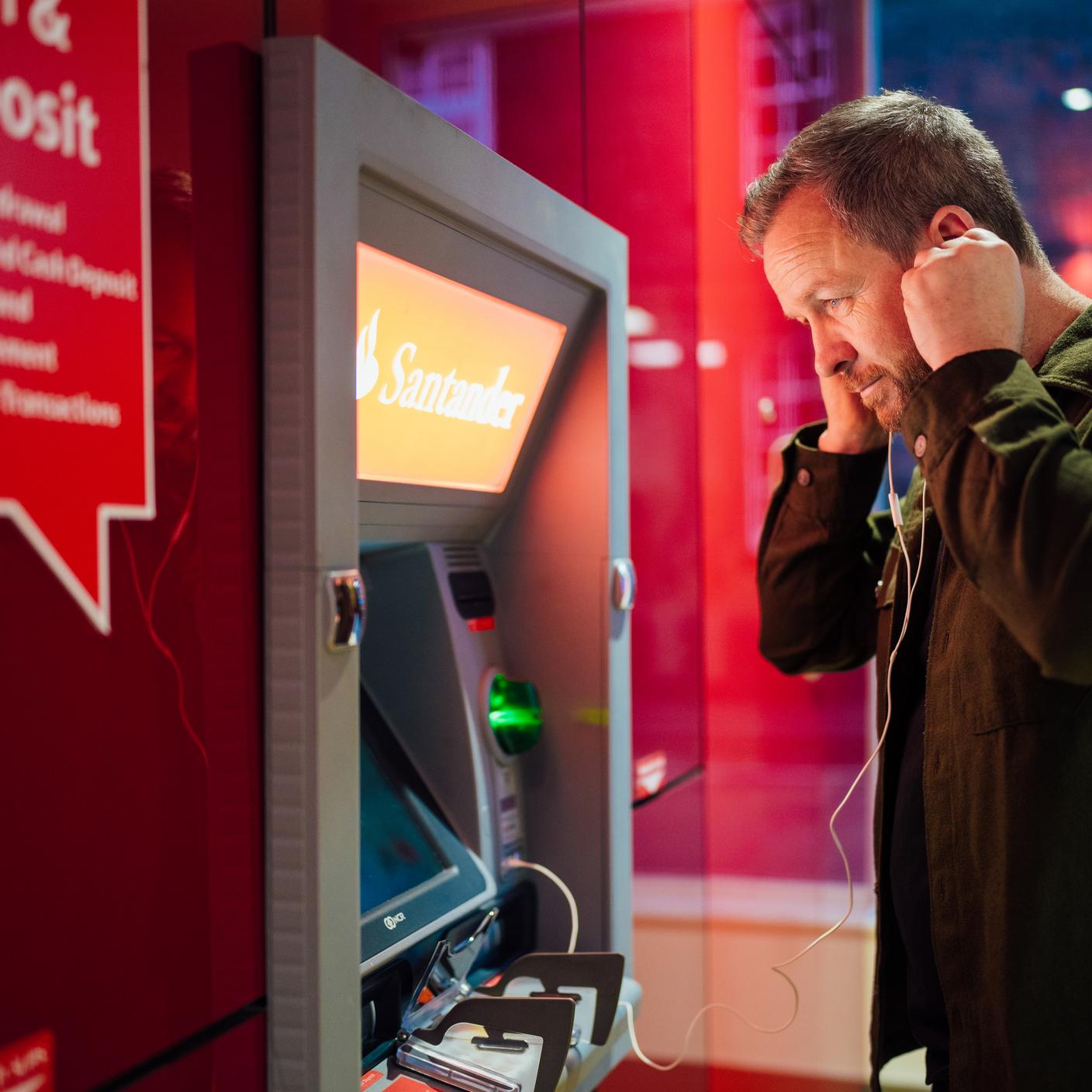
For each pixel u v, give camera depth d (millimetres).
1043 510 977
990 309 1070
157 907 768
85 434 698
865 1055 3096
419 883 1245
